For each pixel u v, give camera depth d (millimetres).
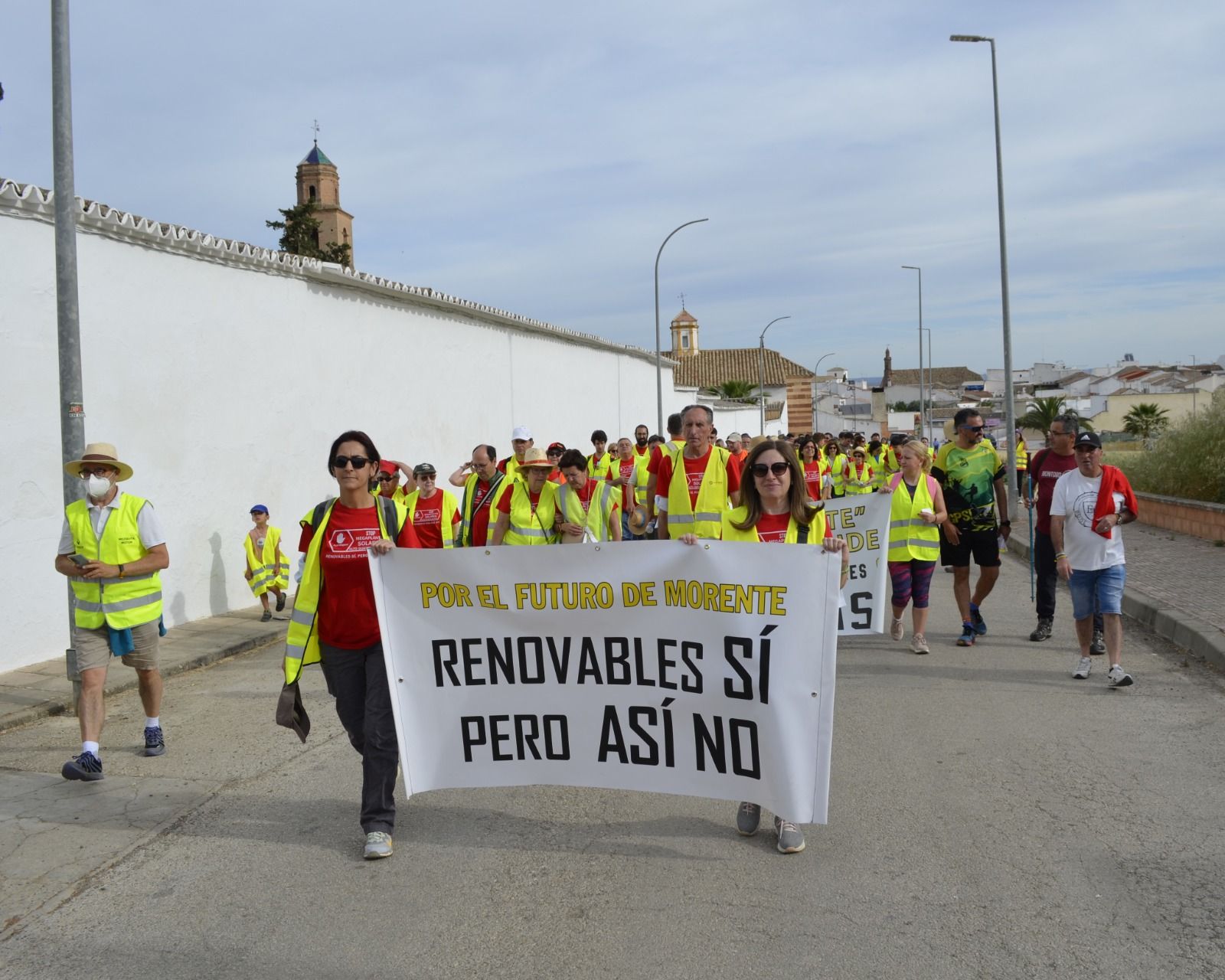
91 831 5539
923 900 4398
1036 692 8055
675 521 7863
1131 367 131500
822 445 22500
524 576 5172
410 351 18672
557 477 10391
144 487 11602
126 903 4633
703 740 5035
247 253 13328
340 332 16047
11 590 9547
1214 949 3922
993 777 6016
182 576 12250
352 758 6887
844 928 4168
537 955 4035
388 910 4484
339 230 49438
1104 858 4812
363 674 5383
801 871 4746
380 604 5215
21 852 5246
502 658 5254
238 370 13359
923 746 6684
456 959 4027
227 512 13125
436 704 5309
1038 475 10070
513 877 4785
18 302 9727
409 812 5762
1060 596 13234
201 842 5363
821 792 4777
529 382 25625
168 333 11969
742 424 61219
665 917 4316
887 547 9000
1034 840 5047
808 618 4801
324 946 4164
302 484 14891
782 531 5254
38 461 9883
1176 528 18609
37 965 4086
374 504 5355
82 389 8883
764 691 4879
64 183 8336
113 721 7996
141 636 6730
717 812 5625
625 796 5945
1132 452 26422
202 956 4113
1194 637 9398
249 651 11094
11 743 7375
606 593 5117
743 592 4906
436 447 19812
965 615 9969
